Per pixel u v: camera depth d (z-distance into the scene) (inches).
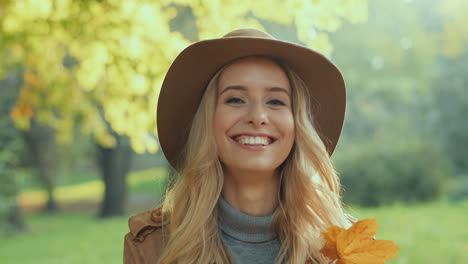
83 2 179.8
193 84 73.1
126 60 177.2
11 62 268.7
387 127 883.4
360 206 598.9
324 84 73.9
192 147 72.5
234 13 173.9
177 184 74.0
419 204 581.9
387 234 367.2
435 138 847.7
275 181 72.7
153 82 177.5
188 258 69.3
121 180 793.6
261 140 67.8
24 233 633.6
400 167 601.0
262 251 70.3
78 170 1651.1
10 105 550.6
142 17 173.2
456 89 830.5
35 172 898.7
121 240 505.7
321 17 172.7
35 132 768.9
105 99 199.9
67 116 269.0
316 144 72.0
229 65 69.8
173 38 174.4
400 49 813.9
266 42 66.7
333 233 61.9
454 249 311.7
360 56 820.0
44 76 234.1
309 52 68.9
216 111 69.6
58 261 413.1
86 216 885.2
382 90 834.8
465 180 768.9
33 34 194.9
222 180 70.5
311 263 71.4
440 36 826.2
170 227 72.3
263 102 68.7
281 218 71.3
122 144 741.9
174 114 76.1
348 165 609.9
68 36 191.6
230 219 70.2
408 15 821.9
